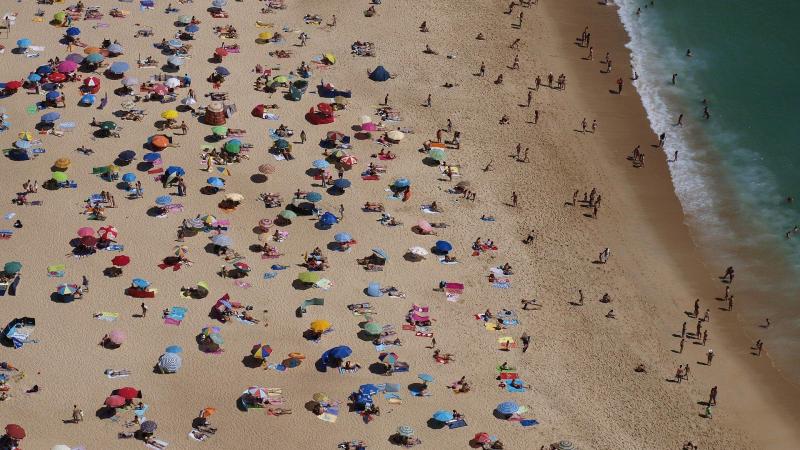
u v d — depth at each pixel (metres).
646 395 73.06
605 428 70.12
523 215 89.25
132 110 96.94
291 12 114.81
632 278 83.62
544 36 116.06
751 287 83.50
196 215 85.88
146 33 108.06
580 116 103.19
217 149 93.12
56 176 87.12
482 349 75.56
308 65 106.00
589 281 82.81
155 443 66.75
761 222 90.62
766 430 71.00
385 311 78.00
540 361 75.06
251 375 72.19
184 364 72.62
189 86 100.88
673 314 80.38
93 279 79.00
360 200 89.00
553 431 69.44
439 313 78.31
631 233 88.62
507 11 120.12
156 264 80.62
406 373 73.06
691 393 73.50
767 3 123.62
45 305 76.62
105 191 87.25
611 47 115.12
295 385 71.69
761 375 75.50
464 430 69.00
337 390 71.50
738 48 115.00
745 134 101.62
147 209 86.19
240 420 68.88
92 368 71.88
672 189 94.38
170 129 95.12
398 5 118.75
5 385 70.12
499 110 102.69
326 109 97.50
